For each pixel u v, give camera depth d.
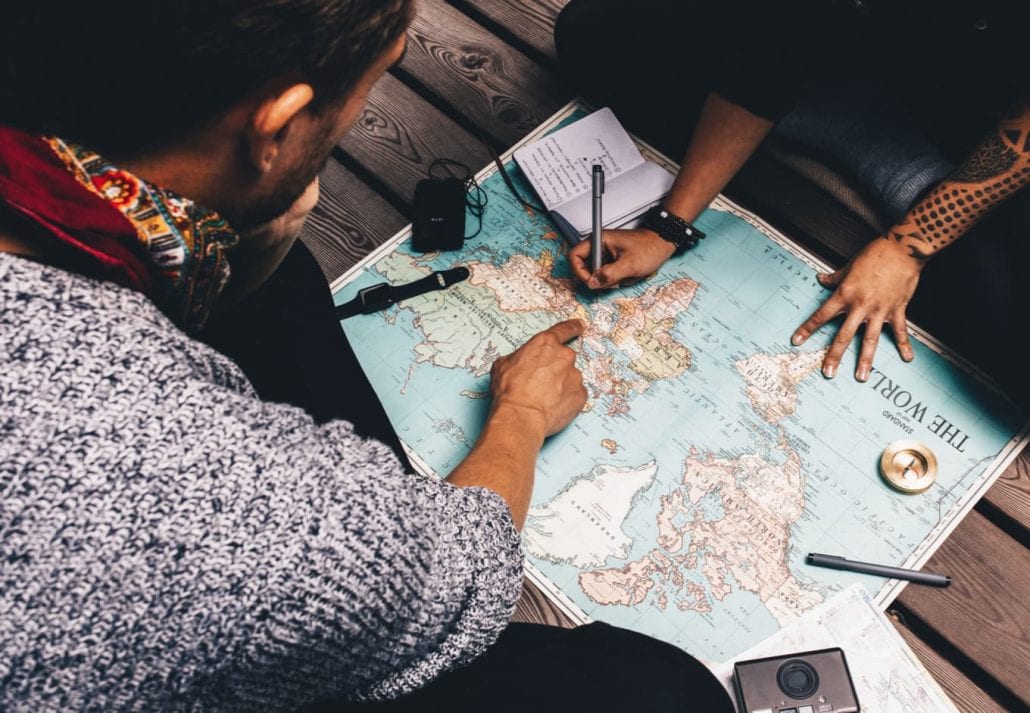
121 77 0.59
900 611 1.44
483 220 1.74
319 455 0.66
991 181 1.42
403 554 0.69
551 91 1.92
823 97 1.75
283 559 0.61
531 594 1.43
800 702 1.31
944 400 1.54
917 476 1.48
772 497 1.48
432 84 1.93
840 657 1.33
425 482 0.83
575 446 1.52
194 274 0.75
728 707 1.23
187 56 0.58
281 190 0.76
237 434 0.61
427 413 1.56
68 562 0.55
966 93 1.63
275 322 1.38
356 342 1.63
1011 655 1.40
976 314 1.53
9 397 0.55
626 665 1.18
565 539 1.46
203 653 0.60
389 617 0.70
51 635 0.55
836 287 1.63
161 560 0.57
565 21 1.79
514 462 1.34
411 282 1.67
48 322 0.57
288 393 1.35
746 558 1.44
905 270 1.55
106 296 0.61
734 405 1.55
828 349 1.59
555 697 1.15
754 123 1.57
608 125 1.79
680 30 1.75
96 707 0.58
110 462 0.56
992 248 1.54
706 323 1.62
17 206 0.61
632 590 1.42
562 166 1.75
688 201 1.64
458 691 1.14
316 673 0.69
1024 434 1.51
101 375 0.57
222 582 0.59
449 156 1.84
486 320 1.64
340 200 1.81
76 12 0.56
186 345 0.64
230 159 0.68
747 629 1.39
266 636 0.62
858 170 1.73
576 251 1.63
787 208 1.76
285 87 0.62
